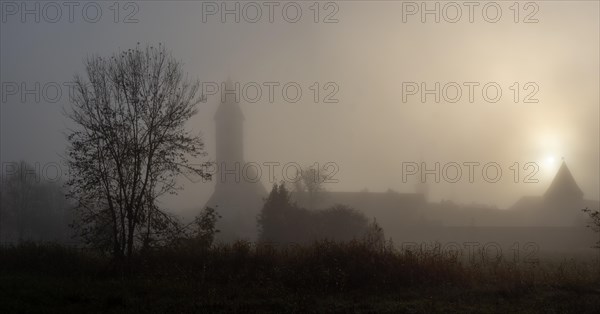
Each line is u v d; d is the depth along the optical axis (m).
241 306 15.12
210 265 20.58
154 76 24.19
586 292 17.69
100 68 23.75
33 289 16.47
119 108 23.75
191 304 15.13
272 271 19.52
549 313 14.77
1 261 21.42
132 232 23.12
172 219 23.89
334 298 16.55
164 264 20.98
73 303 15.37
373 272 19.05
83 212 23.30
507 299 16.69
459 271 19.97
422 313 14.64
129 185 23.41
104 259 22.20
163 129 24.11
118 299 15.63
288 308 14.96
